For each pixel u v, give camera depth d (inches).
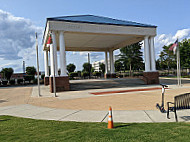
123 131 172.9
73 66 2864.2
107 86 687.7
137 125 194.5
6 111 314.3
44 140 154.9
